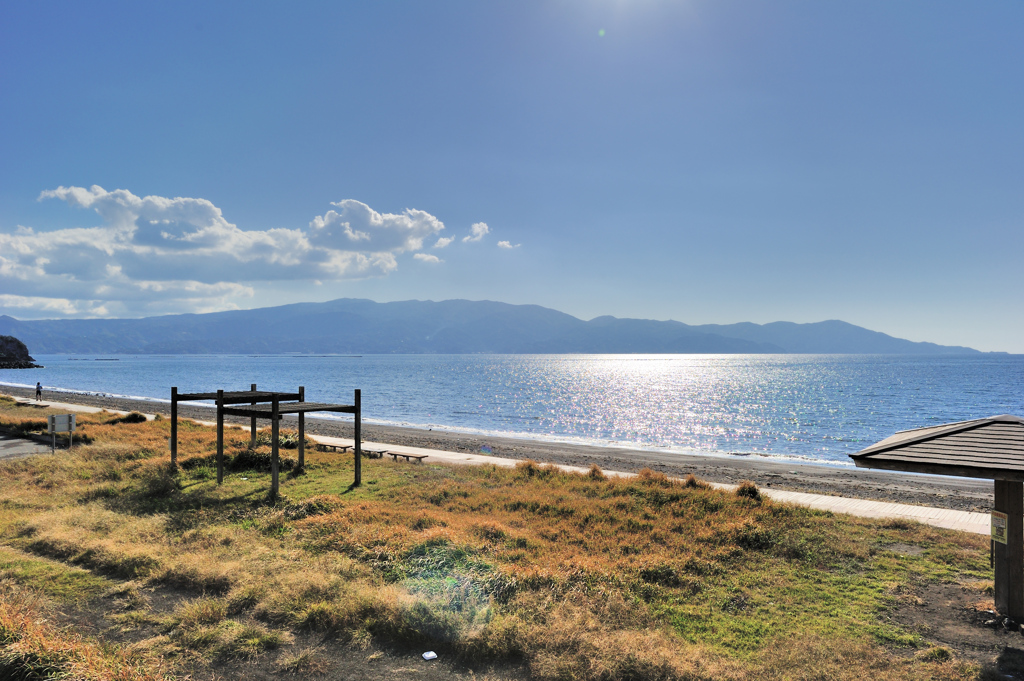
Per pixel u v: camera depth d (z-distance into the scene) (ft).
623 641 21.43
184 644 21.25
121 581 27.99
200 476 53.83
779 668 19.95
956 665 20.22
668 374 577.43
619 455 99.30
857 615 25.35
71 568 29.45
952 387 336.29
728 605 26.81
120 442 72.38
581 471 66.44
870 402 245.86
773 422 179.73
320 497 43.04
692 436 148.15
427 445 102.06
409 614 23.32
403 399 264.93
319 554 32.19
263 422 137.18
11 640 19.63
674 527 39.70
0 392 228.22
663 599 27.40
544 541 36.06
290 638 22.54
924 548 35.53
